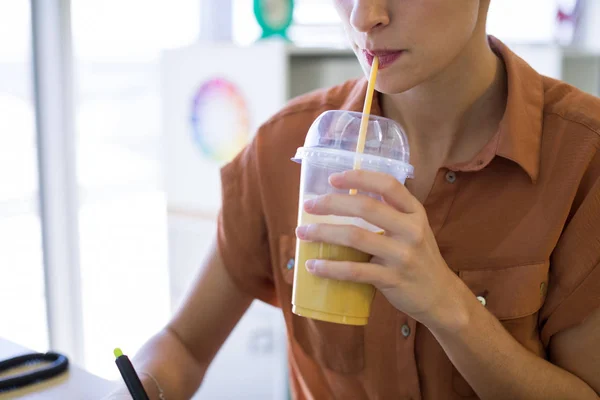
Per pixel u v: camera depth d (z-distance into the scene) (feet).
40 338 8.66
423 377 3.40
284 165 3.77
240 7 9.64
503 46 3.39
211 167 8.20
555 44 9.08
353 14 2.65
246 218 3.88
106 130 10.03
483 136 3.34
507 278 3.22
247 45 7.61
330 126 2.72
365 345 3.46
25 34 8.13
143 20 9.62
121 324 9.42
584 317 3.10
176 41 10.00
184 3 9.89
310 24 9.49
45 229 8.61
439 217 3.31
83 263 9.94
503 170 3.25
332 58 8.61
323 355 3.63
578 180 3.11
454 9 2.68
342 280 2.48
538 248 3.17
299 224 2.65
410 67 2.72
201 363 3.91
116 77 9.76
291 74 8.96
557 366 3.20
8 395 3.16
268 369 7.48
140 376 3.37
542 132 3.26
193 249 8.45
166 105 8.57
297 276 2.62
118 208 10.66
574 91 3.38
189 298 3.96
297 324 3.79
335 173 2.35
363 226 2.49
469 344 2.78
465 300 2.77
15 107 8.19
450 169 3.26
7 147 8.21
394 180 2.35
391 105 3.56
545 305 3.27
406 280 2.44
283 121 3.88
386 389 3.50
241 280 3.93
